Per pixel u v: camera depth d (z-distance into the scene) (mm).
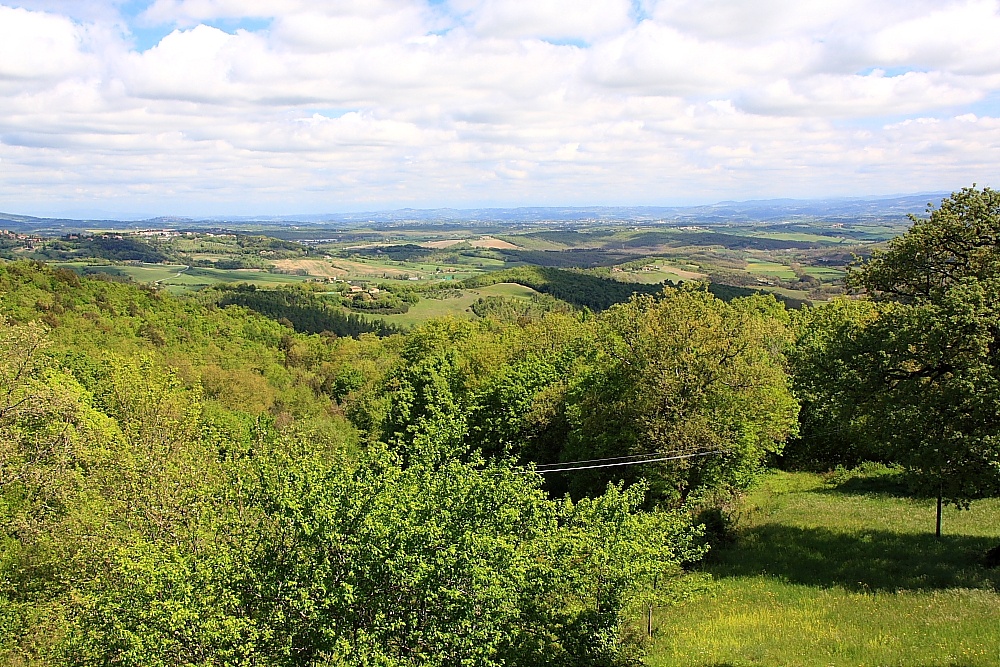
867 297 26312
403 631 13016
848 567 23781
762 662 16984
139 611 12203
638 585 16312
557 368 49562
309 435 22422
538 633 15391
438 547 13586
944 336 20531
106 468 23547
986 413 20016
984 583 19719
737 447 29609
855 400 23781
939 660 15305
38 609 19297
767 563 25922
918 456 21250
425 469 16578
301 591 12414
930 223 23484
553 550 16156
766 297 79562
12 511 25516
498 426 45781
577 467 35562
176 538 15766
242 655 12031
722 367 30766
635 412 31344
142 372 48906
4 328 30391
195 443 23781
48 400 29344
